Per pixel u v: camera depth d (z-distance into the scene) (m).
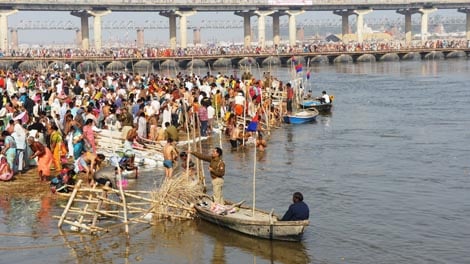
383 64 119.31
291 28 152.75
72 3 127.50
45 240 20.22
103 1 132.00
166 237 20.48
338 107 55.06
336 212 23.22
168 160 25.64
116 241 20.17
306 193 25.86
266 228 19.95
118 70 107.00
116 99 40.38
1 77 49.78
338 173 29.33
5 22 122.12
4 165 26.92
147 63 109.06
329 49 131.00
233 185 27.17
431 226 21.56
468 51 133.62
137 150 30.94
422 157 32.69
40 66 89.88
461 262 18.44
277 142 37.59
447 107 53.22
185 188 22.41
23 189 25.80
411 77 86.06
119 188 21.64
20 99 37.31
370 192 25.91
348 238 20.42
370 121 46.03
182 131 39.62
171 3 138.00
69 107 35.84
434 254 19.06
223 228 21.19
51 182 25.42
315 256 18.92
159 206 21.88
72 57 105.38
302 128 43.03
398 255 19.00
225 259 18.73
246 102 40.38
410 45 143.25
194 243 19.95
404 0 157.50
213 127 40.38
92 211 21.59
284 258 18.77
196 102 38.06
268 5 147.62
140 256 18.98
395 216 22.67
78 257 18.95
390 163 31.38
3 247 19.64
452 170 29.56
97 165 25.55
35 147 26.89
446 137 38.47
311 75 94.06
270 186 26.98
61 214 22.53
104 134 30.94
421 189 26.27
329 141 37.81
